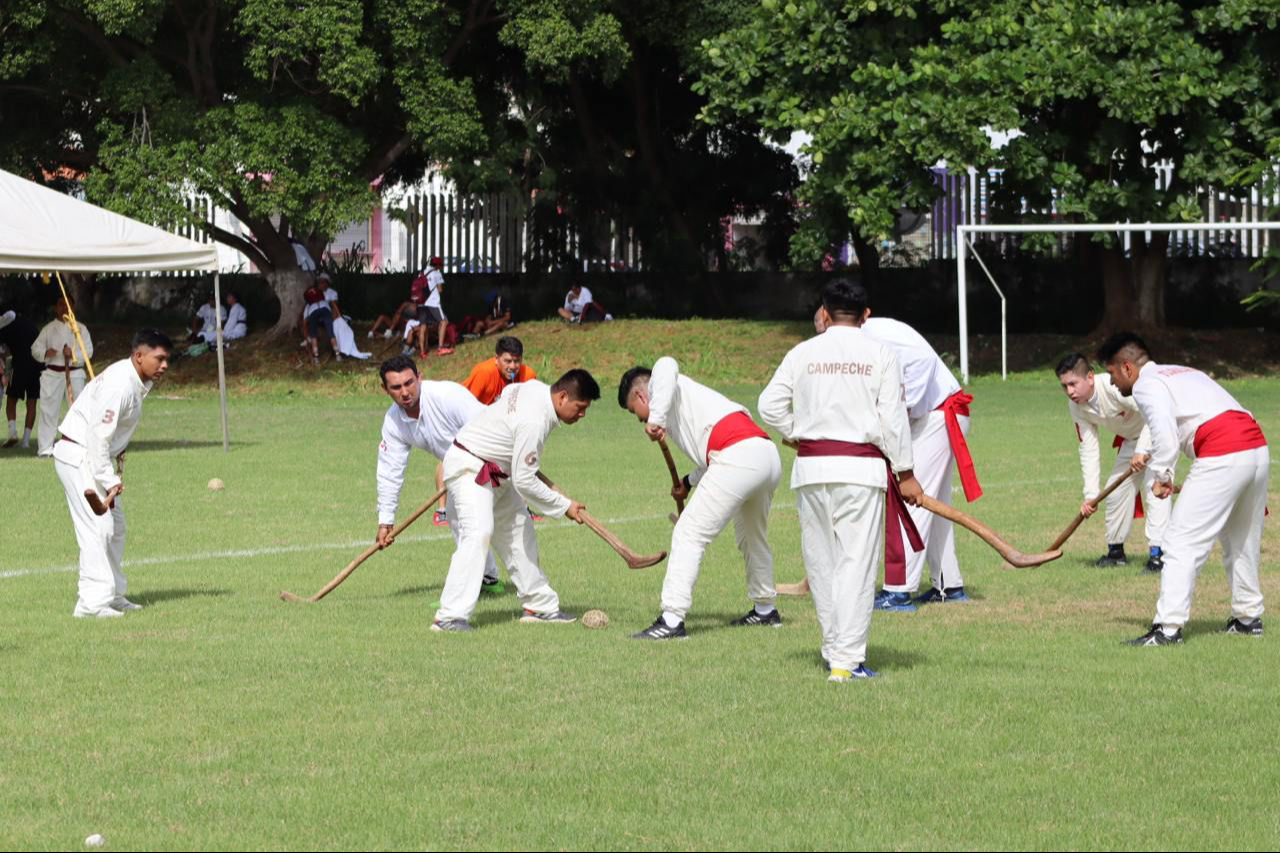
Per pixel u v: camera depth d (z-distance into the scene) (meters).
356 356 49.81
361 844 7.86
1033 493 22.75
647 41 52.97
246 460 28.42
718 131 57.19
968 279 55.56
